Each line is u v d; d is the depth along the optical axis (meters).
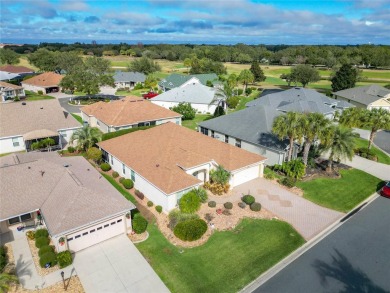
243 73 86.81
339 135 32.03
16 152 37.50
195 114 59.72
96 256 19.70
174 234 21.78
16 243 20.73
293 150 34.06
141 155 29.64
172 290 17.23
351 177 32.31
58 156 29.64
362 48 158.00
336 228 23.47
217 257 19.81
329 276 18.48
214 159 29.59
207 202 26.16
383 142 46.00
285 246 21.12
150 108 46.91
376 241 21.97
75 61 98.00
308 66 94.88
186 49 193.50
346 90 70.81
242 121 39.81
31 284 17.31
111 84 74.69
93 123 47.06
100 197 21.38
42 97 71.44
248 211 25.14
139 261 19.33
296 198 27.61
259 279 18.17
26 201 21.75
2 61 116.62
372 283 18.02
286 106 45.75
